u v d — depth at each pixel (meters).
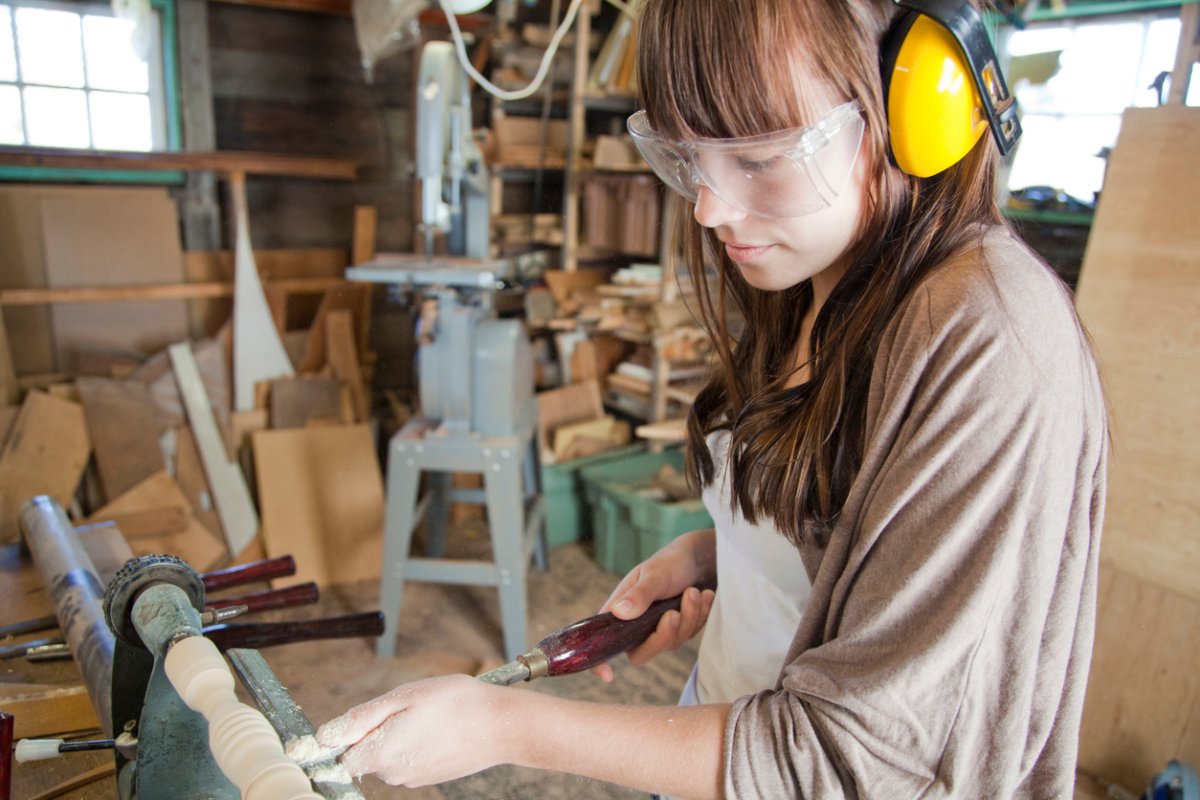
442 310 2.20
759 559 0.76
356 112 3.29
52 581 1.13
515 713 0.62
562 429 3.02
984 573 0.51
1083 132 3.10
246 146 3.13
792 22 0.50
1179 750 1.78
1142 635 1.82
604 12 3.35
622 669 1.88
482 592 2.57
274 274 3.19
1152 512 1.76
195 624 0.73
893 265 0.58
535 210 3.43
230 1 2.98
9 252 2.65
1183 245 1.64
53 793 0.89
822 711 0.55
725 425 0.84
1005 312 0.51
